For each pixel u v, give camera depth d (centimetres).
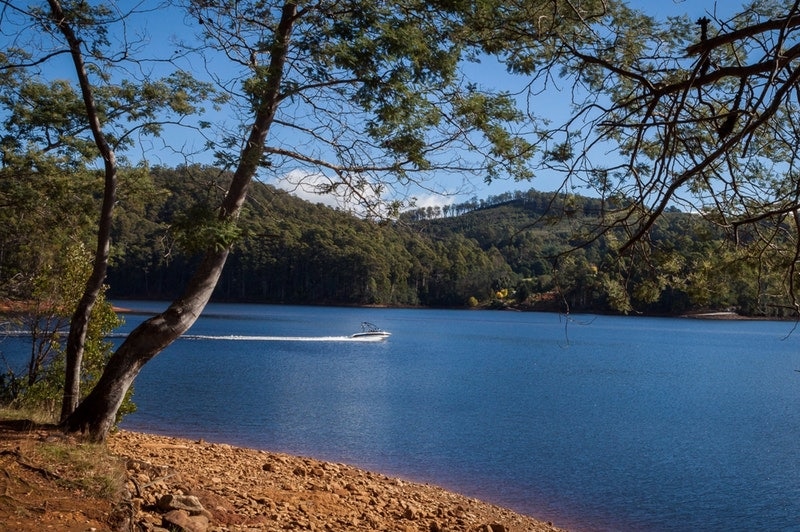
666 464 1722
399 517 937
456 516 1043
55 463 633
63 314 1220
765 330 10450
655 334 8888
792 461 1772
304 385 3062
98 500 586
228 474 1009
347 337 6456
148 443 1258
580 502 1354
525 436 2044
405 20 746
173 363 3862
